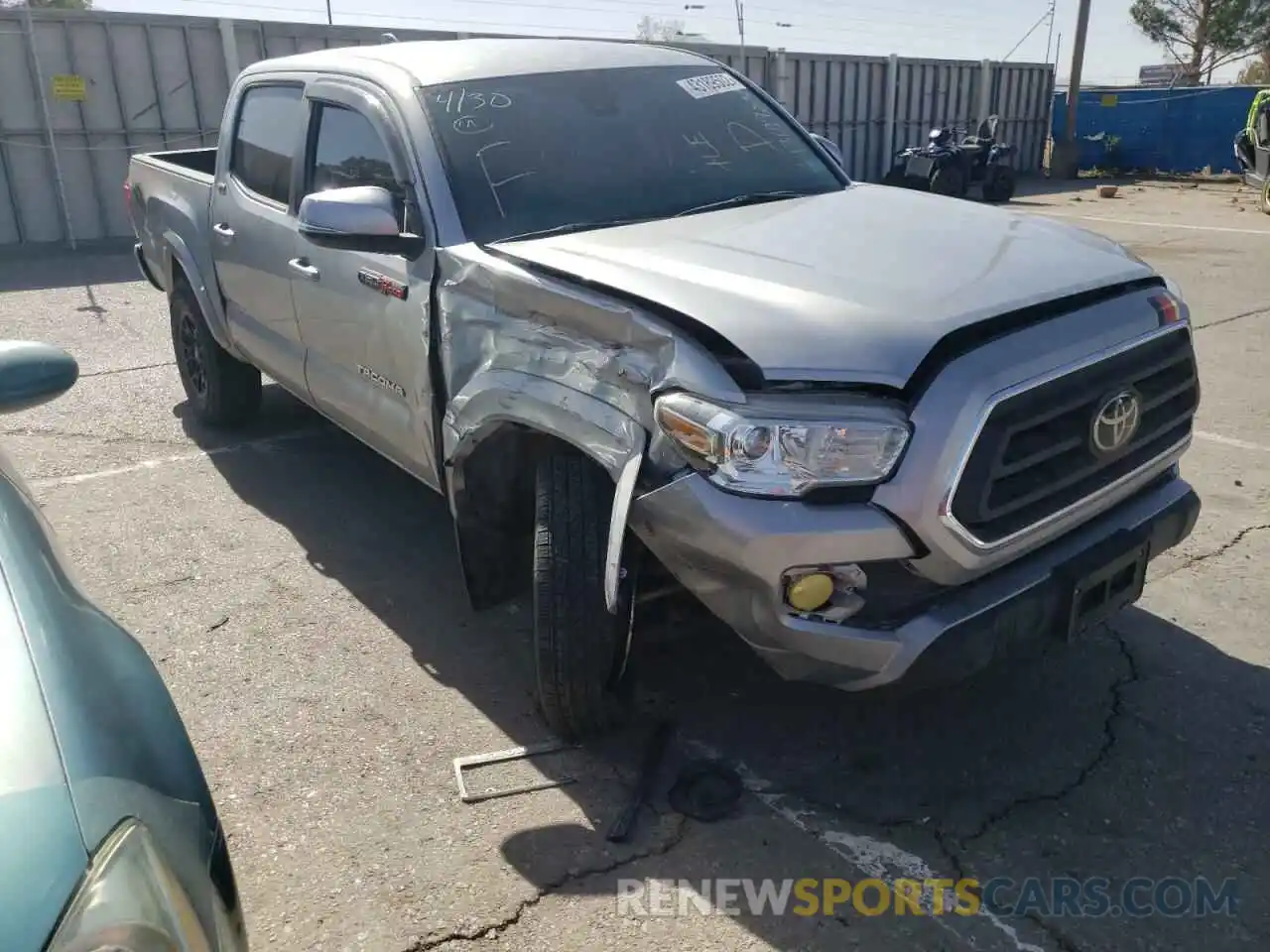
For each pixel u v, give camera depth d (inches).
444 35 618.2
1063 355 105.8
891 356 99.5
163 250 233.5
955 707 134.5
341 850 113.3
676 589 124.6
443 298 134.6
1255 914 101.6
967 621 104.0
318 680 144.9
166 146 549.3
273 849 113.7
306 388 184.2
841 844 112.3
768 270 115.8
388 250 139.2
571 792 121.1
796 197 155.0
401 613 162.6
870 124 817.5
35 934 53.8
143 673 77.9
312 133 173.6
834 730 130.8
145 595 169.0
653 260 120.6
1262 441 222.8
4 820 58.3
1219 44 1471.5
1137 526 118.6
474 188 142.6
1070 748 126.3
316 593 169.0
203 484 214.7
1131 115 948.6
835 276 113.8
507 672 145.9
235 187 199.5
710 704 136.1
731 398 99.8
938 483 98.4
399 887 107.9
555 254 125.4
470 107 152.6
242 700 140.8
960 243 126.6
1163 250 481.4
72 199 533.6
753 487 99.3
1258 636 148.3
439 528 192.9
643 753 127.3
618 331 111.6
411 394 145.9
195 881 66.3
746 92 179.9
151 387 281.6
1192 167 927.0
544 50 171.9
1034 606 108.0
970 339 103.7
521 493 134.9
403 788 122.6
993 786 120.3
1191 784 119.3
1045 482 106.2
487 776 124.1
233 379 234.4
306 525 194.4
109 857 59.6
